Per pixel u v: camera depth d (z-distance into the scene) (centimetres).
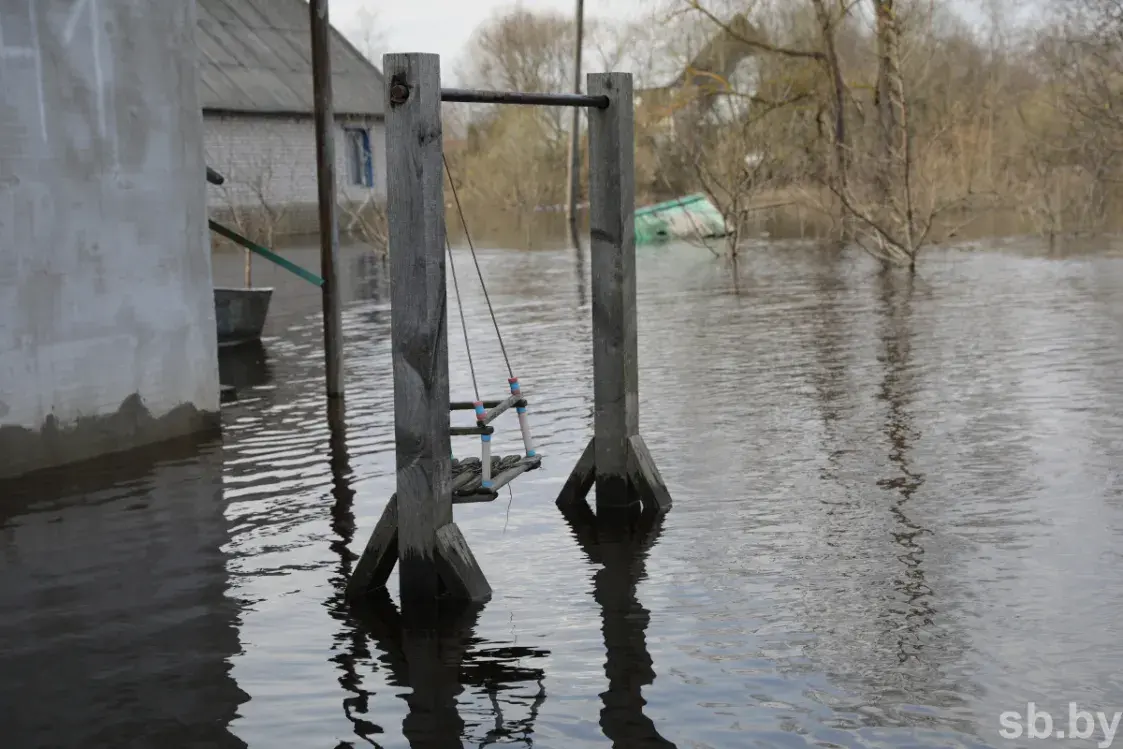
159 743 495
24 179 900
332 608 642
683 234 3459
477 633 601
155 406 1022
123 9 966
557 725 502
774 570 679
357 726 507
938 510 780
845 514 779
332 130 1217
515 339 1599
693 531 756
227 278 2545
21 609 650
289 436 1046
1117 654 554
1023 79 4531
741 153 3400
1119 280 1986
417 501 636
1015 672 539
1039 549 699
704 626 601
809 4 3662
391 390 1259
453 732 499
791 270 2423
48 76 909
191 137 1041
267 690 543
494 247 3353
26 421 920
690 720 503
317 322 1834
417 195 609
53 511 827
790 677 540
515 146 6000
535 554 723
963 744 477
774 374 1273
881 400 1120
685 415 1088
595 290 797
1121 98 3164
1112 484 825
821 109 3306
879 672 542
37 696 542
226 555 734
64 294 937
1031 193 3444
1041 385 1159
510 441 1019
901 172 2695
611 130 777
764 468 899
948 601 624
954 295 1875
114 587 682
